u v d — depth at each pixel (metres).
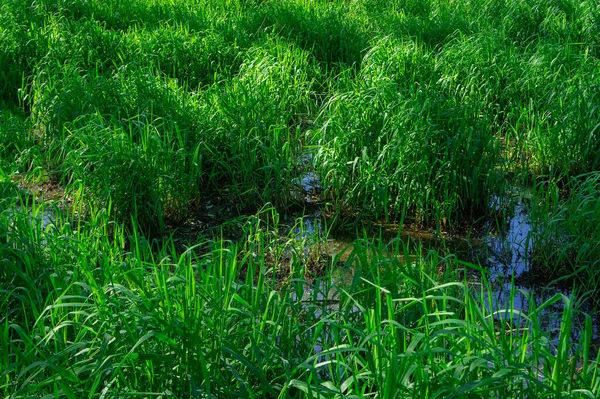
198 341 3.67
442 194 6.76
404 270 4.44
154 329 3.83
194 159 6.84
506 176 7.60
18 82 9.14
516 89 8.77
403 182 6.77
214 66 9.72
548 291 5.58
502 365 3.60
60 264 4.89
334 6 12.20
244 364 3.68
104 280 4.52
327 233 6.25
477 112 7.52
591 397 3.30
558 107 7.94
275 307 4.43
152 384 3.74
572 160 7.29
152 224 6.56
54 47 9.52
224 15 11.43
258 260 5.86
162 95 7.89
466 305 3.98
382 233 6.52
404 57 8.88
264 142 7.59
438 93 7.58
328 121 7.28
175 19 11.02
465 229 6.60
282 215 6.84
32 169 7.59
